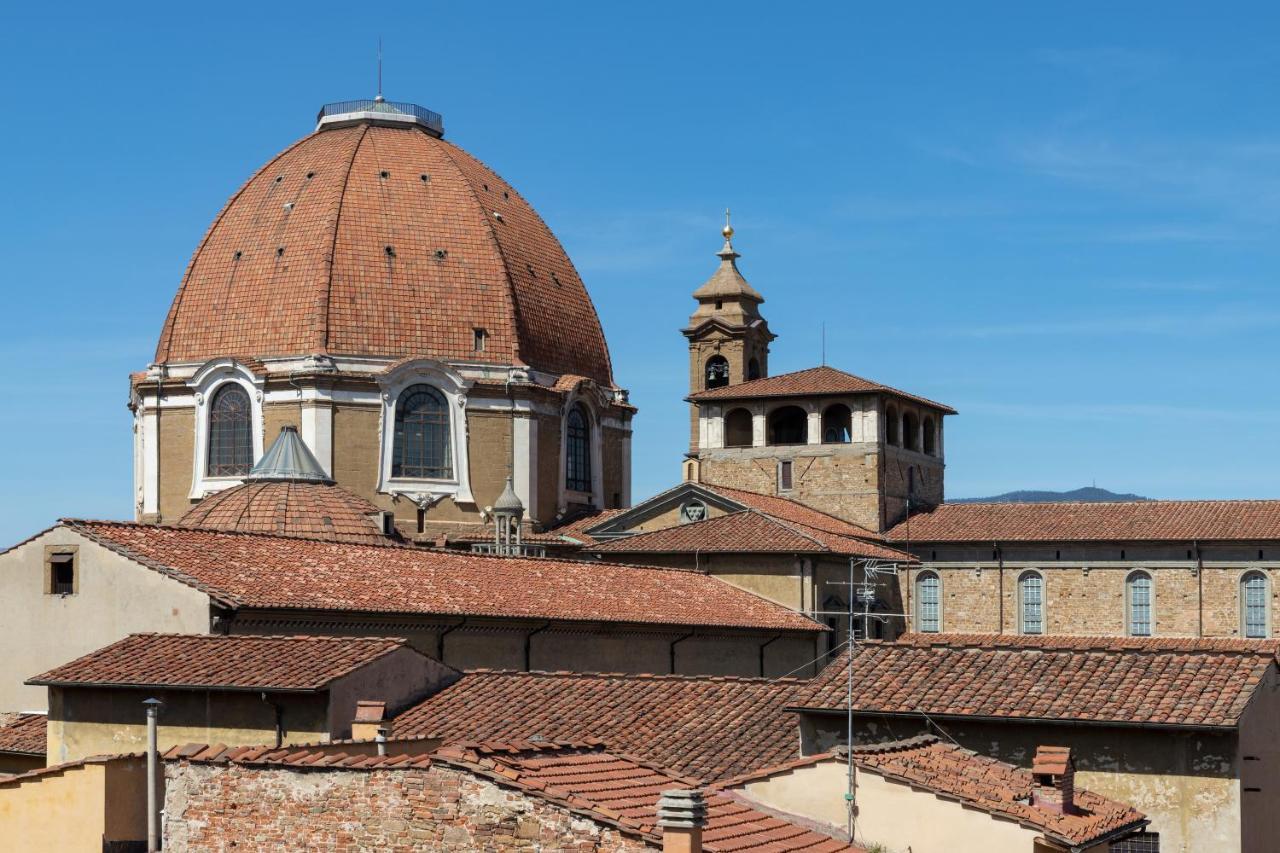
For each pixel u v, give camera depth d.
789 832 36.53
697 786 37.22
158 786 38.12
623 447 126.44
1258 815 45.03
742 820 36.16
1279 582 109.69
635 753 52.09
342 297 114.31
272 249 116.62
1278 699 47.69
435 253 117.38
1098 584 113.75
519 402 115.94
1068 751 41.81
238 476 112.56
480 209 120.25
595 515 118.56
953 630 116.12
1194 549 111.69
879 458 117.56
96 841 38.53
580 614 78.19
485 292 117.50
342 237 116.06
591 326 126.88
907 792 37.84
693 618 85.69
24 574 65.12
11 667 64.88
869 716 46.38
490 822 31.81
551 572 84.19
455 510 113.69
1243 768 43.69
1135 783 44.06
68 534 64.62
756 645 91.31
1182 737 43.75
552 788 32.16
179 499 114.56
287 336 113.62
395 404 113.00
